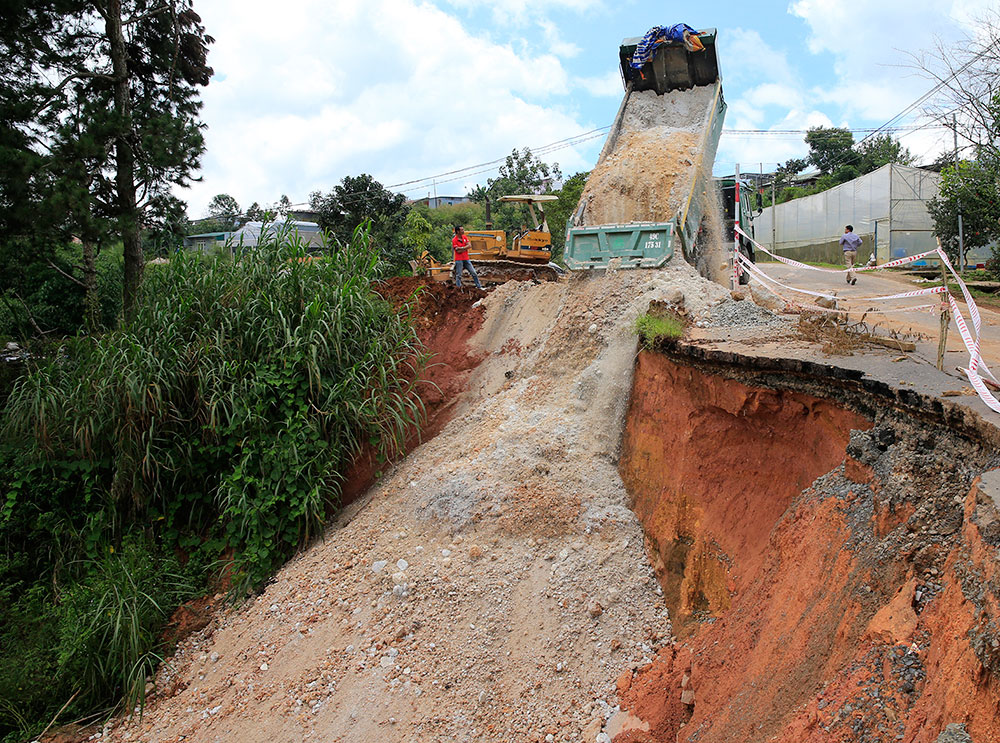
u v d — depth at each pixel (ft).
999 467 12.66
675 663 20.97
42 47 44.01
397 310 36.73
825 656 14.65
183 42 59.47
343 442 32.30
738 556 21.72
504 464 28.40
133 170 49.29
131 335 33.30
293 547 30.68
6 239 41.04
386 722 21.42
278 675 24.59
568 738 20.04
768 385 21.45
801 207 134.72
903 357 20.43
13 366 40.68
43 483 32.01
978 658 9.69
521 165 145.59
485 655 22.65
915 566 13.28
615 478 27.58
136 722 24.93
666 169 37.45
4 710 25.49
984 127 63.77
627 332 30.86
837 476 18.45
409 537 28.04
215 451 31.48
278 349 32.07
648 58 41.04
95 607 27.61
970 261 81.87
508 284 40.88
